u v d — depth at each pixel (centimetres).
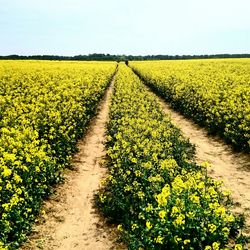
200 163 1252
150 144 1055
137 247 646
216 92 2088
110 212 878
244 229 782
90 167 1252
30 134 1126
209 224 590
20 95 2062
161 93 2867
